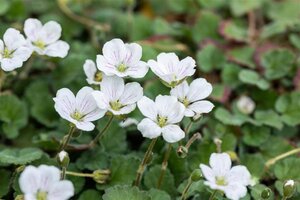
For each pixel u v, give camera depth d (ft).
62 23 1.38
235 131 1.21
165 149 1.13
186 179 1.12
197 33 1.38
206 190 1.07
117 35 1.37
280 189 1.11
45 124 1.21
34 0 1.43
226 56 1.32
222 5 1.45
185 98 1.05
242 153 1.19
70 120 1.01
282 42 1.39
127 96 1.03
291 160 1.14
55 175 0.94
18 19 1.37
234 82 1.29
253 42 1.37
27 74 1.29
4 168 1.11
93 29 1.36
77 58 1.26
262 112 1.24
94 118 1.02
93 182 1.12
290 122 1.23
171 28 1.39
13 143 1.19
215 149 1.15
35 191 0.94
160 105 1.02
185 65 1.05
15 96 1.20
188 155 1.14
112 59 1.05
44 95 1.23
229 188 0.98
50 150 1.16
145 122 1.00
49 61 1.26
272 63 1.31
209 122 1.22
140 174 1.07
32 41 1.12
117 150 1.15
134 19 1.38
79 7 1.42
